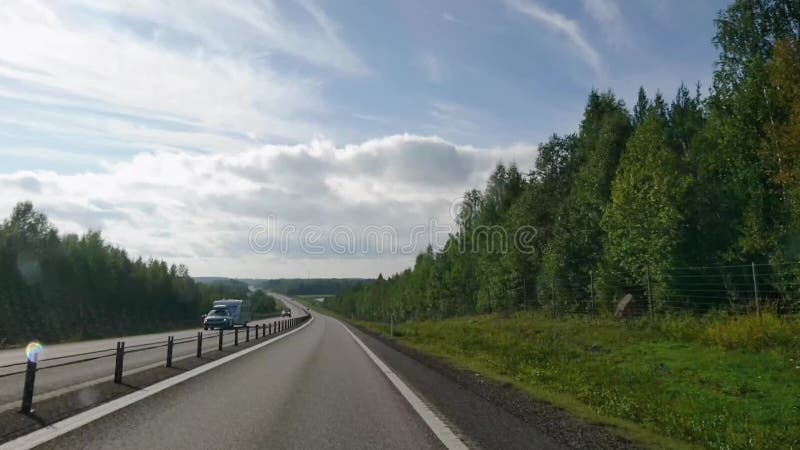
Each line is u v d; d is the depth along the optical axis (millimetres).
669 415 9688
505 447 6336
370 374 14266
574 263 33188
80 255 72875
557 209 39500
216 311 54062
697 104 38156
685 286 23188
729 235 23734
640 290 27016
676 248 23766
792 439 8438
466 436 6875
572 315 30812
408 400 9867
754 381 12594
